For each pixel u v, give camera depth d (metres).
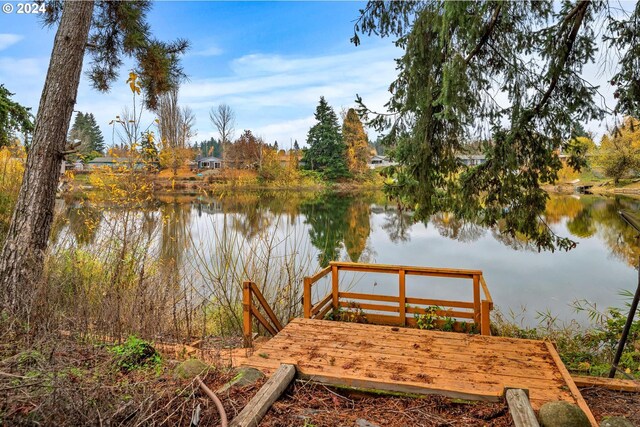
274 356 3.46
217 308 5.80
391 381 2.71
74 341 3.15
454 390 2.64
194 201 22.42
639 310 5.96
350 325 4.37
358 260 10.55
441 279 8.85
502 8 3.46
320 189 44.34
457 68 3.49
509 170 4.58
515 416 2.24
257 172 44.59
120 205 6.42
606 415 2.78
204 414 2.21
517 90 4.28
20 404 1.89
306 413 2.44
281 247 8.59
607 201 24.22
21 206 4.43
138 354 2.93
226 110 45.12
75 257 5.00
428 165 4.55
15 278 4.19
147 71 6.19
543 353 3.56
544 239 5.02
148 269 5.85
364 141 46.91
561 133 4.52
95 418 1.82
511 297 7.58
